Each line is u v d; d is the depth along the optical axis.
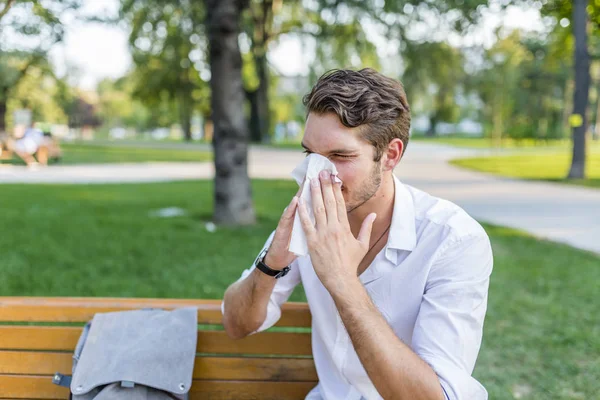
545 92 33.09
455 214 1.54
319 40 11.20
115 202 9.91
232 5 7.07
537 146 37.25
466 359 1.39
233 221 7.58
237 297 1.73
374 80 1.44
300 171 1.45
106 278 5.02
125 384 1.63
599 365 3.37
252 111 34.88
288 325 1.97
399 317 1.54
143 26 9.88
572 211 9.77
